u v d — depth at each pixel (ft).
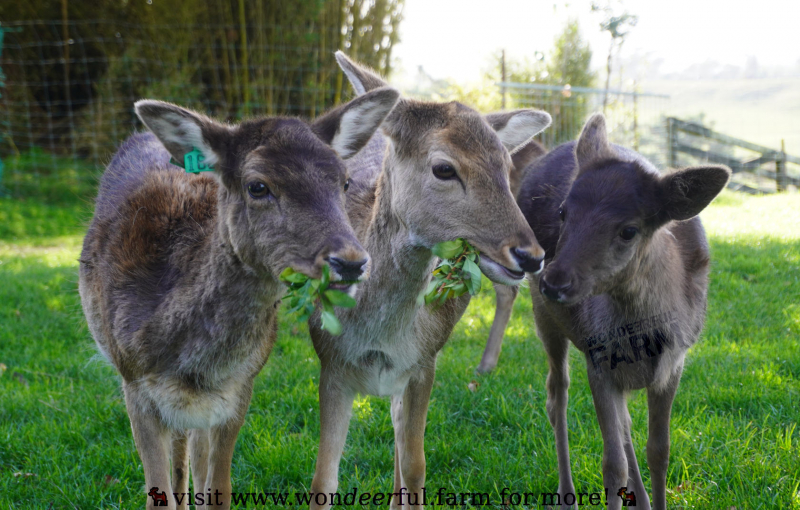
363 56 48.93
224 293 9.85
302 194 8.99
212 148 9.61
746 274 25.08
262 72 46.91
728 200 43.29
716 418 14.25
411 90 49.93
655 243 11.03
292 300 8.64
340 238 8.66
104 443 14.01
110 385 16.81
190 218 10.98
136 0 49.21
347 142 10.55
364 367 11.76
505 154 10.46
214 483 10.67
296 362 18.37
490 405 15.70
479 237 9.98
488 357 17.98
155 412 10.26
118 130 47.57
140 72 47.98
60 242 35.14
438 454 13.71
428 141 10.31
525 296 24.62
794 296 22.41
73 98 52.60
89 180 44.88
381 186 11.49
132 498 12.15
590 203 10.64
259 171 9.11
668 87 76.59
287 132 9.50
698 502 11.57
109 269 10.89
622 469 10.85
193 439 11.51
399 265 11.06
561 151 14.44
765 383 15.83
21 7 49.57
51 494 12.16
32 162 45.91
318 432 14.80
